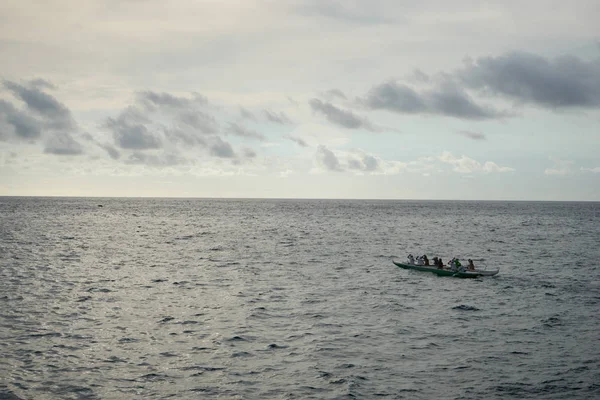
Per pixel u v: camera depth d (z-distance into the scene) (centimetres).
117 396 2145
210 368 2461
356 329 3125
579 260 6444
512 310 3638
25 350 2630
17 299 3750
